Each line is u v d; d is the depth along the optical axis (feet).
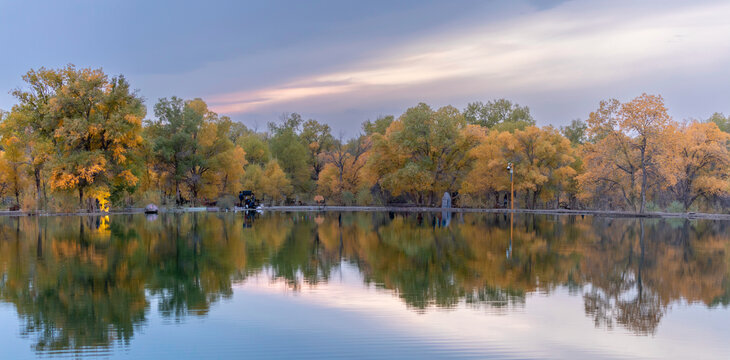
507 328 44.91
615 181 186.09
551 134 216.74
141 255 83.87
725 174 189.98
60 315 48.57
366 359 37.22
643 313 49.98
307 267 73.92
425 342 40.96
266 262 77.87
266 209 236.63
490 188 230.68
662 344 40.91
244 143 296.51
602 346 40.40
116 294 56.75
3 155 184.85
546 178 204.85
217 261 78.54
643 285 62.75
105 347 39.78
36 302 53.16
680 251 90.89
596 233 120.78
